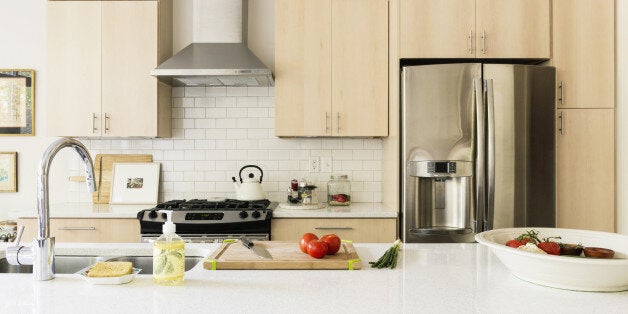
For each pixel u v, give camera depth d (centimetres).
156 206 304
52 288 116
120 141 356
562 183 290
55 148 125
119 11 318
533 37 292
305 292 112
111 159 354
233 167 358
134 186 350
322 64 319
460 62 309
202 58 313
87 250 175
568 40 291
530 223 281
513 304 103
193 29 334
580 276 108
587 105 290
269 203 322
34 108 356
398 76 292
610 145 290
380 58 319
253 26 356
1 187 356
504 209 279
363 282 121
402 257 152
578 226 289
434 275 129
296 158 358
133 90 318
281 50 319
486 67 279
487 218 277
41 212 123
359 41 319
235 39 331
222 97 357
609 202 290
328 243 145
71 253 176
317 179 359
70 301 105
